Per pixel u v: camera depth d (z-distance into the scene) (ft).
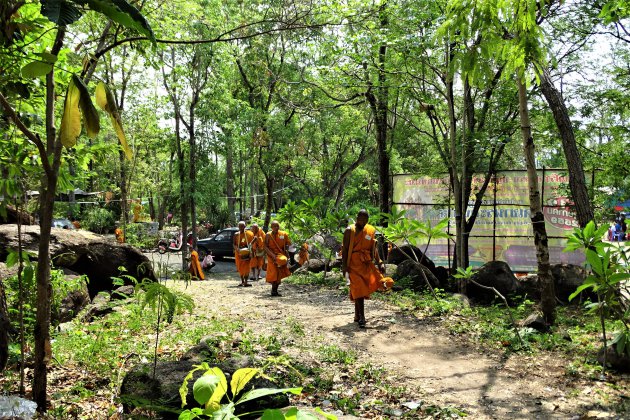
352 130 90.94
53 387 17.38
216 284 52.49
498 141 43.70
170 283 48.29
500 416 16.53
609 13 19.38
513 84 43.50
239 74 85.15
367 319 31.30
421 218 54.75
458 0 14.49
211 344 22.22
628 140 41.50
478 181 52.75
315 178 116.37
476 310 33.88
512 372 21.15
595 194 44.29
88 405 15.79
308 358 22.13
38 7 14.10
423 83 48.73
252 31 51.24
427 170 51.85
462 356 23.57
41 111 19.45
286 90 77.56
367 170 118.62
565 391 18.80
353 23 22.82
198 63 70.08
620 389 18.71
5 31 10.93
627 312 21.35
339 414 15.64
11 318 21.01
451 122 43.32
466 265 47.21
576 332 27.73
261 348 23.03
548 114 44.62
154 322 28.43
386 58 48.01
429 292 40.52
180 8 25.17
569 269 41.88
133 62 58.59
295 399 16.99
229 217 133.08
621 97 41.45
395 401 17.83
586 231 23.73
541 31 14.67
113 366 19.75
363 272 29.04
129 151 10.50
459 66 14.67
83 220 99.19
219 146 75.20
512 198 51.60
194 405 13.79
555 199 49.96
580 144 47.11
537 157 61.93
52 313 24.66
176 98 72.79
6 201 15.24
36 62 9.30
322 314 33.04
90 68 13.57
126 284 38.75
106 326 27.20
